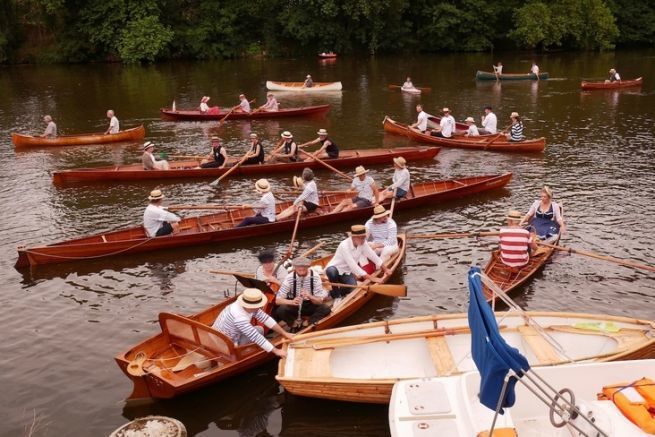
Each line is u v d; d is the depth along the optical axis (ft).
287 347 30.45
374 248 42.16
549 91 124.98
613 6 210.38
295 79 146.41
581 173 66.28
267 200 49.34
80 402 29.07
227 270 43.75
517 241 40.29
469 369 29.99
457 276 42.27
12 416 28.04
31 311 37.86
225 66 174.09
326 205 56.39
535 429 24.59
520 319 32.42
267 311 32.99
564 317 32.37
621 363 25.26
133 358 29.45
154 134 89.15
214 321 33.81
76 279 42.39
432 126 91.09
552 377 25.02
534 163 70.90
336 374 30.12
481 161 72.49
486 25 203.21
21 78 151.84
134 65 177.37
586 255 40.60
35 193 61.21
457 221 52.54
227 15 192.75
